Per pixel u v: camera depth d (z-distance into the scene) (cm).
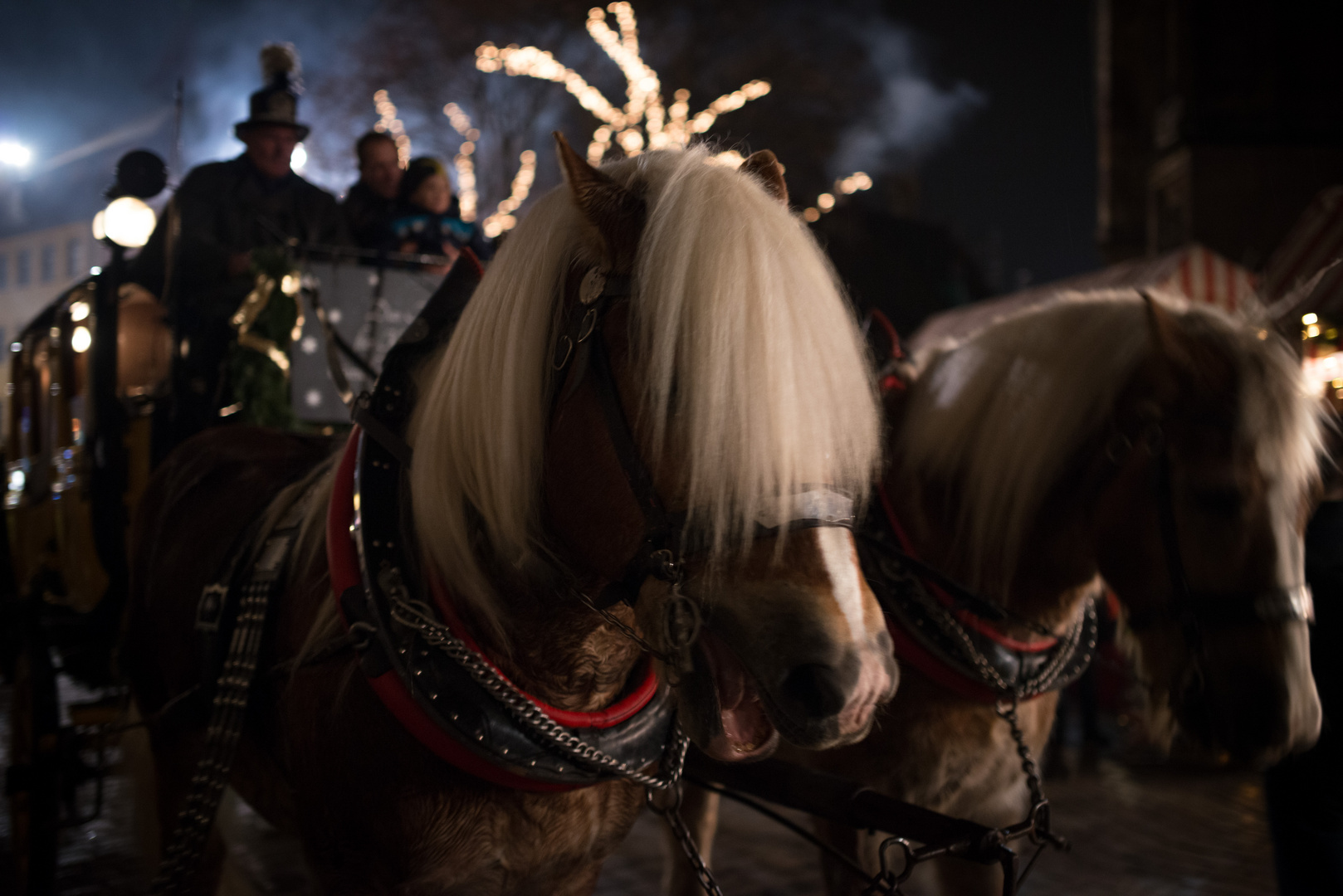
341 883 162
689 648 128
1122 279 862
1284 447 204
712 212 129
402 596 158
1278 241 1617
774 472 121
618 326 136
